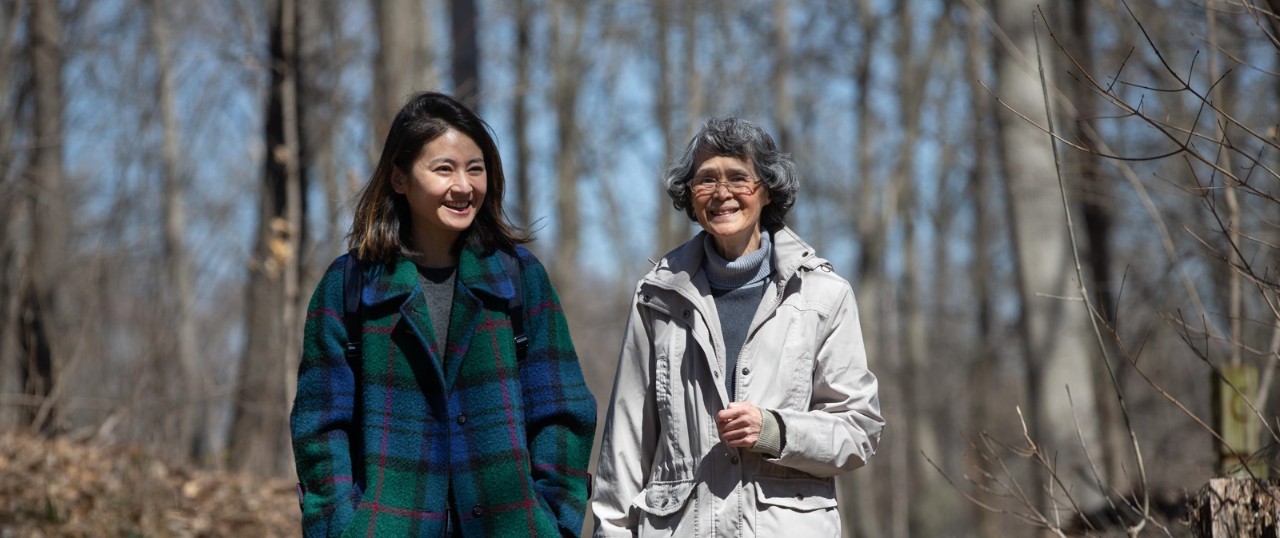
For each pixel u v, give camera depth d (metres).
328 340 4.17
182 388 12.52
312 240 14.45
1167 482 10.70
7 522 9.57
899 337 38.50
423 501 4.11
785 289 4.43
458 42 15.75
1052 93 12.38
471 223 4.31
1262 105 10.83
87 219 18.94
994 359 29.12
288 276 10.95
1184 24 11.19
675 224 32.09
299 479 4.12
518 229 4.46
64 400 11.58
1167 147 12.09
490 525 4.11
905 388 32.91
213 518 10.93
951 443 33.00
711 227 4.43
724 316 4.49
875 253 28.66
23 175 15.23
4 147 14.71
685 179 4.55
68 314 13.62
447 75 16.72
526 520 4.12
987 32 21.39
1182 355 13.67
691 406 4.41
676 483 4.39
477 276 4.27
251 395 14.53
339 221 11.49
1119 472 11.85
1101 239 15.30
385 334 4.18
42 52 16.30
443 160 4.16
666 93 30.58
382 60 13.00
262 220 14.84
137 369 11.72
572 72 29.25
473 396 4.20
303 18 14.91
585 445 4.32
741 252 4.53
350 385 4.16
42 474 10.51
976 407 29.95
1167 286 10.55
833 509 4.40
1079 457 11.54
